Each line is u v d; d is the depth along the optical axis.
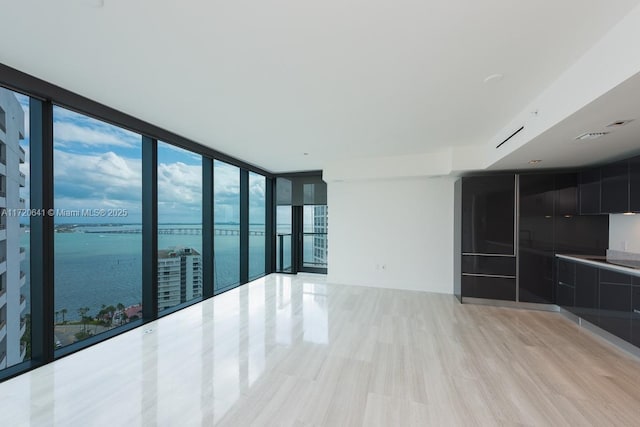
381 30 1.59
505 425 1.71
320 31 1.61
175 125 3.26
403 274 5.19
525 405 1.89
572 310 3.43
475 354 2.61
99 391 2.02
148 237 3.34
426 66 1.99
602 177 3.34
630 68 1.41
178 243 3.98
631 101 1.72
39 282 2.31
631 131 2.30
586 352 2.65
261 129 3.41
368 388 2.08
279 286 5.29
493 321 3.47
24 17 1.48
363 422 1.74
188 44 1.75
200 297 4.39
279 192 6.45
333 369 2.35
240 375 2.25
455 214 4.73
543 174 3.88
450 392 2.03
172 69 2.05
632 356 2.58
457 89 2.33
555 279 3.81
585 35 1.61
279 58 1.90
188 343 2.82
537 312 3.81
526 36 1.62
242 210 5.46
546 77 2.11
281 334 3.06
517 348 2.74
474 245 4.17
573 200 3.77
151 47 1.78
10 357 2.24
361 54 1.84
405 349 2.71
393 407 1.87
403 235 5.21
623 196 3.02
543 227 3.87
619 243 3.43
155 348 2.70
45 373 2.23
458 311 3.86
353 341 2.89
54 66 2.01
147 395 1.98
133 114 2.92
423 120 3.08
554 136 2.45
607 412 1.82
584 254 3.69
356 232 5.50
